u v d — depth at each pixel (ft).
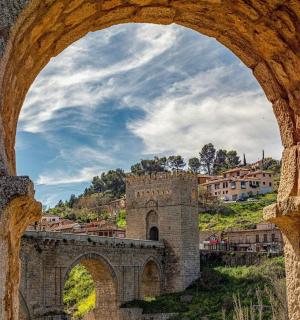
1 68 23.71
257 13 33.65
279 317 167.94
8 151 27.81
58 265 230.48
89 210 628.28
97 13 32.40
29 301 211.82
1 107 24.54
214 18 36.11
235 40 38.14
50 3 26.99
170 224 319.27
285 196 35.73
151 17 35.60
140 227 332.60
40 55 31.09
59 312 225.15
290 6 31.81
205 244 392.68
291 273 34.83
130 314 266.16
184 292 298.76
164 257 317.42
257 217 498.28
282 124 37.83
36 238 218.79
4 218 22.85
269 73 38.04
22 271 209.77
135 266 288.51
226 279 297.74
